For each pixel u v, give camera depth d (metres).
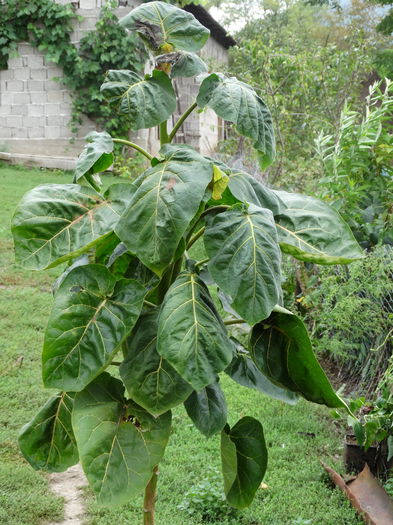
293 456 4.11
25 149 13.77
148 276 2.25
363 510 3.37
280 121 8.31
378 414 3.63
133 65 13.12
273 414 4.70
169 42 2.20
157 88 2.15
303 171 7.32
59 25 12.92
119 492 1.84
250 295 1.79
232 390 5.09
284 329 2.04
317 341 5.00
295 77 8.70
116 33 12.95
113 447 1.90
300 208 2.20
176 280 1.94
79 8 13.21
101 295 1.95
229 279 1.81
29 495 3.48
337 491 3.67
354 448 3.90
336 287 4.60
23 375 4.96
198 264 2.12
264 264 1.82
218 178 1.93
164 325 1.80
